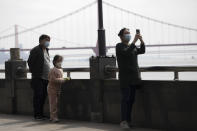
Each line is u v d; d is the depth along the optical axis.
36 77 6.74
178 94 5.35
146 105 5.71
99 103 6.25
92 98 6.34
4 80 7.69
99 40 6.59
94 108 6.32
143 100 5.74
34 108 6.86
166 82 5.47
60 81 6.44
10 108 7.58
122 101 5.64
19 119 6.92
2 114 7.60
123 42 5.66
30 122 6.59
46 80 6.80
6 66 7.64
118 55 5.60
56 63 6.52
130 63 5.55
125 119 5.64
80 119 6.60
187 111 5.28
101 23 6.59
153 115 5.64
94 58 6.29
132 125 5.78
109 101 6.17
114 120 6.13
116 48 5.61
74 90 6.65
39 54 6.71
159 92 5.55
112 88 6.12
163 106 5.52
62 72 6.54
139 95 5.78
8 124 6.42
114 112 6.12
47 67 6.82
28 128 6.02
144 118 5.75
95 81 6.29
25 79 7.38
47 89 6.63
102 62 6.24
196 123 5.20
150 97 5.66
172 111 5.43
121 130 5.62
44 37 6.75
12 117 7.18
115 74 6.34
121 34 5.64
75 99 6.65
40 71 6.73
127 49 5.48
